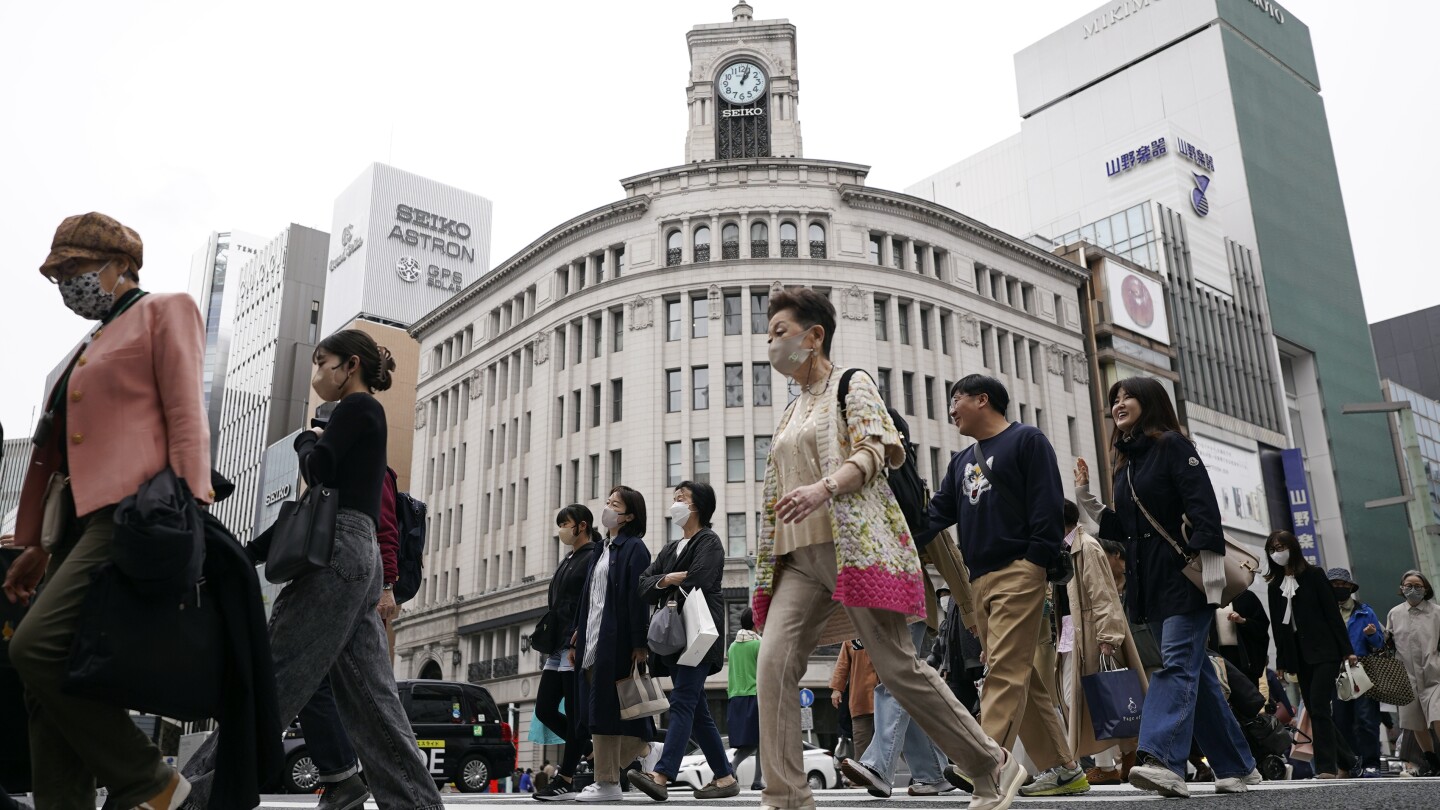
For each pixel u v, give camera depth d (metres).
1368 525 59.56
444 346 49.41
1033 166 68.56
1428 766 8.96
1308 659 7.82
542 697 7.17
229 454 85.00
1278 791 4.61
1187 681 4.64
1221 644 8.60
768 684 3.12
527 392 42.84
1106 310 46.72
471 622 41.84
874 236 40.31
